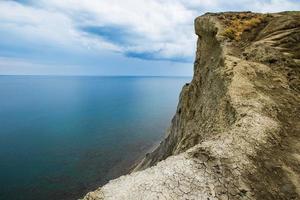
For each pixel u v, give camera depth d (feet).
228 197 26.86
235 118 46.52
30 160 242.78
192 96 107.24
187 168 29.71
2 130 377.50
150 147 284.61
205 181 28.17
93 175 201.05
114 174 202.28
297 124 46.26
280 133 41.63
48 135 348.18
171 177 28.17
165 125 424.87
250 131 39.27
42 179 195.42
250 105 48.57
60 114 542.16
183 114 111.14
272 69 69.00
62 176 200.23
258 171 31.58
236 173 30.32
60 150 274.77
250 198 27.45
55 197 165.78
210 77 82.38
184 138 75.66
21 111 570.05
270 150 36.40
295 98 56.39
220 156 32.40
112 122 453.99
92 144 299.17
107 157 247.91
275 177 31.48
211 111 63.87
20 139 325.42
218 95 64.64
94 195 26.20
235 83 57.62
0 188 179.93
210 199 26.02
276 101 52.75
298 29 90.02
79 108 640.17
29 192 173.17
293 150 37.70
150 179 27.86
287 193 29.35
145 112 581.12
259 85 59.11
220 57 81.30
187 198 25.75
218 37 94.99
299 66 71.72
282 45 84.07
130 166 220.23
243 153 33.99
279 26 94.43
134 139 325.42
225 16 112.37
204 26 112.88
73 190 175.11
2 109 594.65
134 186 26.94
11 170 216.74
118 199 25.34
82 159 242.78
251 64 68.74
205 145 34.45
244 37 95.20
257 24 101.96
